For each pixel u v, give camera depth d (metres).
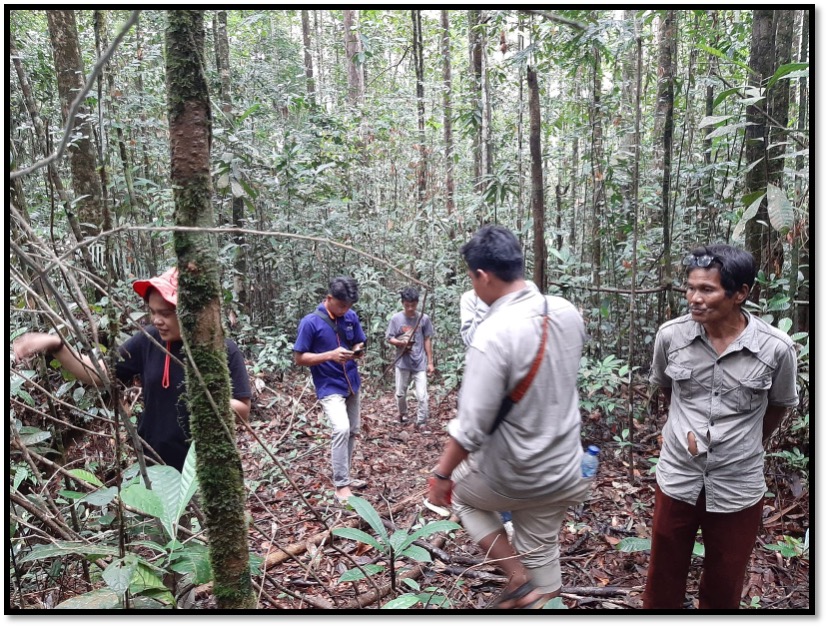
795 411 3.33
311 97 7.29
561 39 4.00
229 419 1.39
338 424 3.81
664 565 2.28
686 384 2.19
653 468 3.37
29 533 2.22
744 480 2.11
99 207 4.30
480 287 1.98
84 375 2.02
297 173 6.52
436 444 5.09
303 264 7.10
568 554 3.04
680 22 5.70
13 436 1.66
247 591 1.43
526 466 1.85
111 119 3.48
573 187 6.03
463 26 6.93
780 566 2.79
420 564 2.82
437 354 6.75
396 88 10.35
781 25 3.51
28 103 2.33
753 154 3.41
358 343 4.03
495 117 7.19
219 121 5.86
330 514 3.55
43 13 6.25
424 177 7.71
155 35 6.09
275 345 6.47
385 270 7.29
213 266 1.36
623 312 5.16
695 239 4.87
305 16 11.10
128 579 1.38
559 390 1.87
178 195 1.33
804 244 3.34
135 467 2.08
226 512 1.39
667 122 3.96
